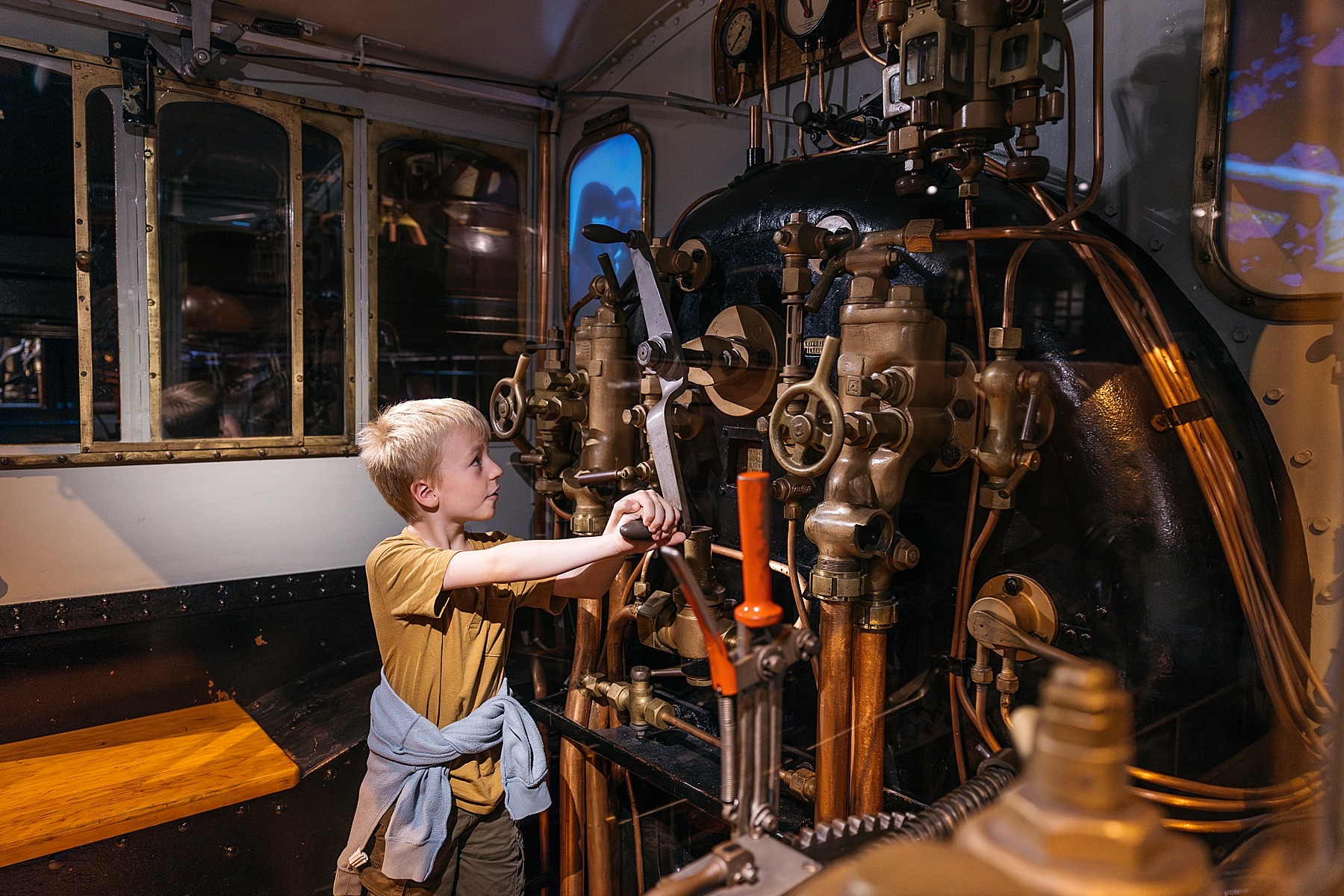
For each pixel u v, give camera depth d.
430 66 1.70
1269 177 1.01
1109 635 0.92
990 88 0.95
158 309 1.70
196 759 1.57
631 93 1.73
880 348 0.97
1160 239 1.15
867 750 0.99
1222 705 0.87
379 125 1.75
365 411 1.86
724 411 1.22
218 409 1.78
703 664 1.17
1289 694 0.81
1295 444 0.99
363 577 1.95
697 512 1.29
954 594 1.04
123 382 1.68
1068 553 0.96
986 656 0.97
